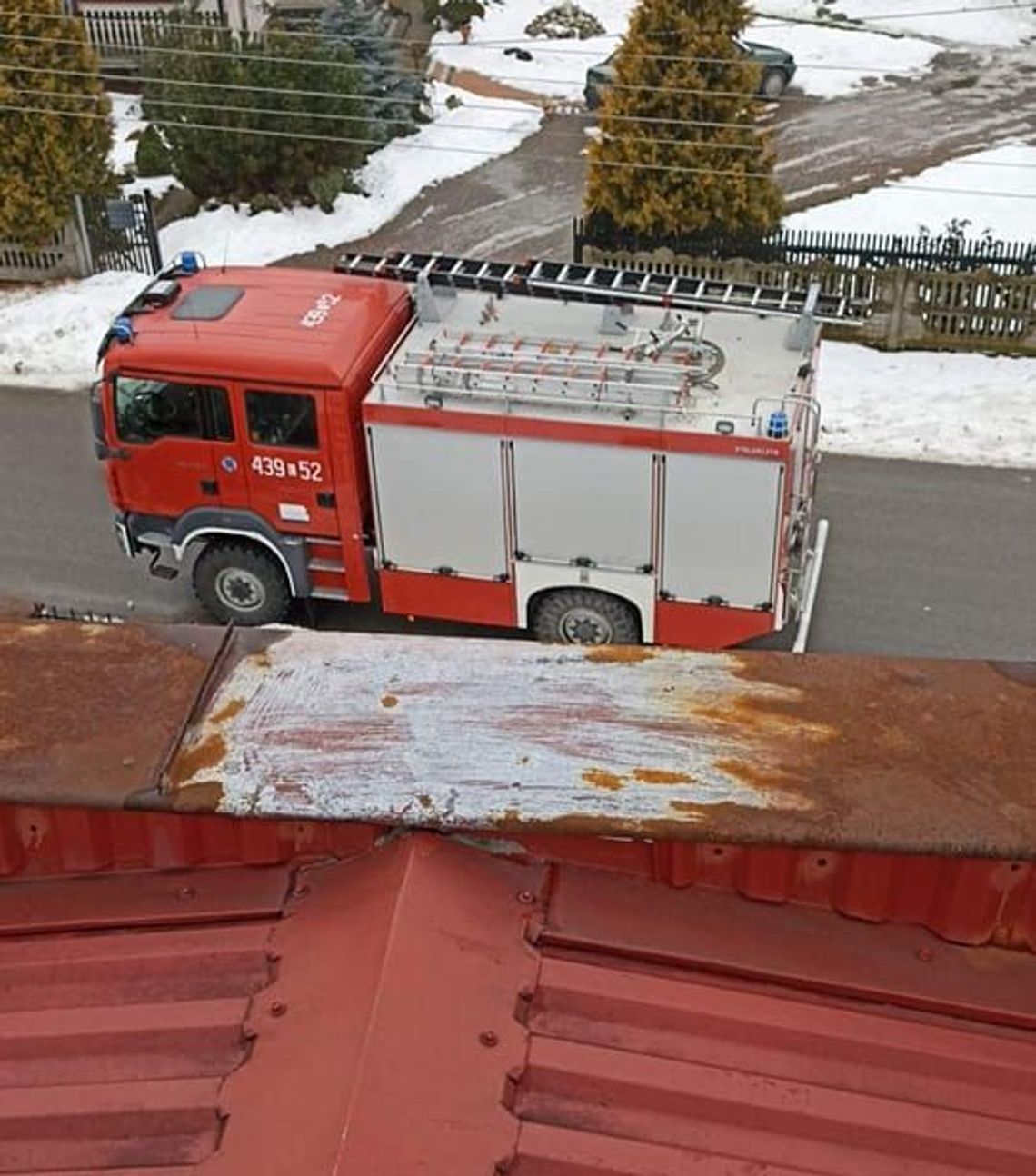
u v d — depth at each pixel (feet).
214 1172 10.03
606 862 13.01
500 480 31.65
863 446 45.62
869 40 87.51
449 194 66.90
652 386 30.27
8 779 12.79
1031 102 77.77
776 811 12.22
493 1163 10.28
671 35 51.75
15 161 55.77
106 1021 11.85
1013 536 40.68
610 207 53.98
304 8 82.94
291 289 34.73
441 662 14.21
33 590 38.88
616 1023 11.73
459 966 11.70
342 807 12.44
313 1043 11.00
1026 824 12.02
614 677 13.91
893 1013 12.12
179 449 33.47
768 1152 10.87
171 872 13.39
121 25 77.97
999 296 49.57
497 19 89.97
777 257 52.39
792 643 35.58
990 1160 11.00
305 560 34.30
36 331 54.44
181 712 13.61
